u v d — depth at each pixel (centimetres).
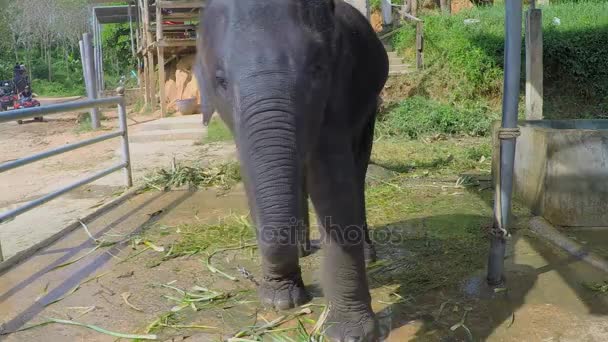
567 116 1238
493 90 1256
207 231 500
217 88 245
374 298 359
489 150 819
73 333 328
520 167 558
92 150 970
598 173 482
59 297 376
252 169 216
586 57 1274
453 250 436
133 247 465
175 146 967
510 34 335
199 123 1123
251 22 228
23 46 4478
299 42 227
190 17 1368
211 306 355
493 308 341
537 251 430
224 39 234
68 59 4281
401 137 994
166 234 498
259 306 354
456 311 338
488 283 371
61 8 3794
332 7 262
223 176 688
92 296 376
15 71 1783
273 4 231
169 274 409
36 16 3841
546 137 492
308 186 290
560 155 486
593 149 480
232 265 422
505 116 347
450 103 1215
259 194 212
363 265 299
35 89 3722
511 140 348
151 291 381
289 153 215
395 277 391
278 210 209
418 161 773
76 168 826
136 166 808
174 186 667
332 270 297
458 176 683
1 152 1070
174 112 1463
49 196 496
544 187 496
